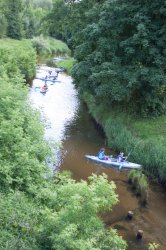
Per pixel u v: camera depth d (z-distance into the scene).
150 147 28.12
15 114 16.98
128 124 32.69
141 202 22.88
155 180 26.31
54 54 96.50
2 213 12.62
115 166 27.75
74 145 31.58
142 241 19.09
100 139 33.94
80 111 42.34
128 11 31.50
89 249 10.69
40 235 12.28
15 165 15.16
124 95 31.45
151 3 31.11
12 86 20.36
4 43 69.44
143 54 31.36
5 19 81.19
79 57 37.50
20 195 13.63
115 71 31.39
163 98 33.72
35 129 17.64
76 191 11.95
